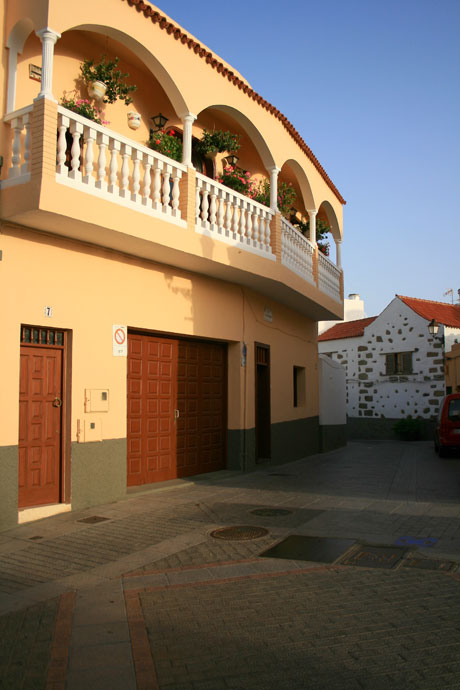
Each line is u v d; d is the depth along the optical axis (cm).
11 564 578
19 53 794
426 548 614
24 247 760
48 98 711
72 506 812
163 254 933
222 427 1224
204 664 366
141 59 919
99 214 766
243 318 1255
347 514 791
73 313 825
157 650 386
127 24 851
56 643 398
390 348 2630
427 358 2497
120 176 931
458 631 407
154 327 979
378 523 735
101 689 338
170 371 1072
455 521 739
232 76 1071
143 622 433
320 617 436
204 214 985
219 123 1261
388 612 443
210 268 1045
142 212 840
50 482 801
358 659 369
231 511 813
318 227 1662
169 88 946
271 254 1177
